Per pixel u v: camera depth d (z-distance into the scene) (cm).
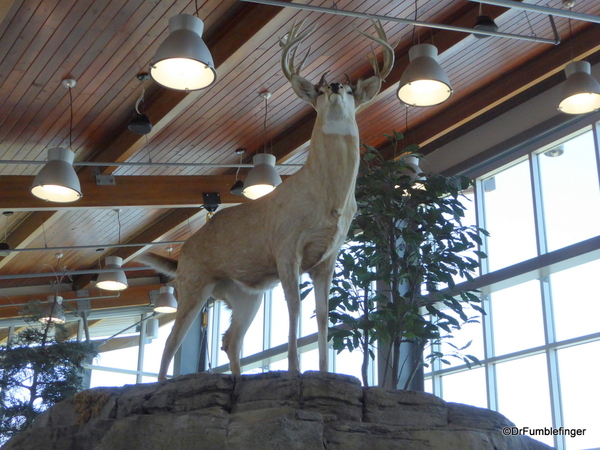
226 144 1016
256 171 861
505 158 1001
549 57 918
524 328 913
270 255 417
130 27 725
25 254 1392
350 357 1202
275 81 866
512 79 955
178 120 939
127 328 1725
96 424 377
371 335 600
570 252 865
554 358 866
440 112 1037
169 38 586
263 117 955
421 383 978
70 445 375
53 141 937
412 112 1027
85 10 691
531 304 912
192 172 1094
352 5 746
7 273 1471
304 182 407
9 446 393
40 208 977
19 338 1019
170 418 350
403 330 595
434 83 690
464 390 955
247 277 434
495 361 929
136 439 346
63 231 1293
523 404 882
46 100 841
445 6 793
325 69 864
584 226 881
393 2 756
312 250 409
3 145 927
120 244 1290
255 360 1436
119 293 1642
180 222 1262
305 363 1311
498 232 992
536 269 899
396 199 623
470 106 1000
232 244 432
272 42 786
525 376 891
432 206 627
